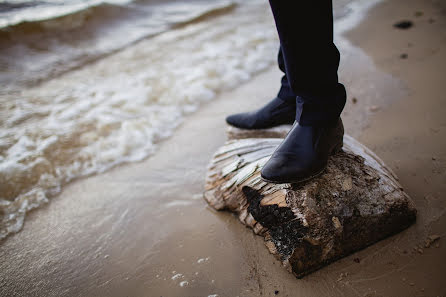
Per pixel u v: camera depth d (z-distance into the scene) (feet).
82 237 5.86
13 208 6.72
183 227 5.75
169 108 10.12
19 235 6.08
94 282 4.95
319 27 3.68
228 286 4.62
